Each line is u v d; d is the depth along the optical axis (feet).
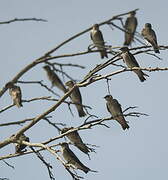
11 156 43.45
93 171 43.86
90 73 42.06
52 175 42.19
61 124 43.42
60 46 38.86
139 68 41.81
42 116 42.34
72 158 48.37
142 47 41.24
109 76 42.11
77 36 38.55
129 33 37.93
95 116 42.06
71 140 46.21
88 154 44.47
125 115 41.91
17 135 42.98
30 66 39.63
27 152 43.14
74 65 38.86
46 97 43.52
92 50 38.70
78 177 39.55
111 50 39.22
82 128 41.83
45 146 41.39
